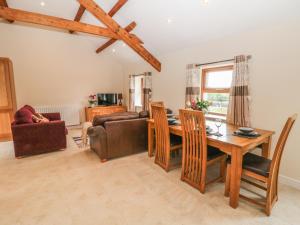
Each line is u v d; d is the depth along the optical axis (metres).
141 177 2.63
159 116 2.84
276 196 2.04
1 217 1.81
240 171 1.91
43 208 1.95
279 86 2.48
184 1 2.85
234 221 1.78
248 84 2.80
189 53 3.94
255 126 2.79
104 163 3.10
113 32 4.01
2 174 2.69
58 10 4.28
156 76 5.00
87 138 4.14
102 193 2.23
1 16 3.42
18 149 3.24
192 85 3.79
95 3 3.50
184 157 2.49
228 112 3.05
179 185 2.42
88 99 6.15
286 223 1.75
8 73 4.62
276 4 2.27
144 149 3.64
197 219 1.80
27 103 5.17
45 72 5.34
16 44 4.85
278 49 2.46
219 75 3.49
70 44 5.63
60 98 5.68
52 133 3.53
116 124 3.20
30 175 2.67
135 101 6.28
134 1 3.33
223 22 2.89
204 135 2.15
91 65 6.10
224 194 2.20
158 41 4.23
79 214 1.86
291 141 2.40
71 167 2.94
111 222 1.76
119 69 6.70
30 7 4.11
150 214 1.87
